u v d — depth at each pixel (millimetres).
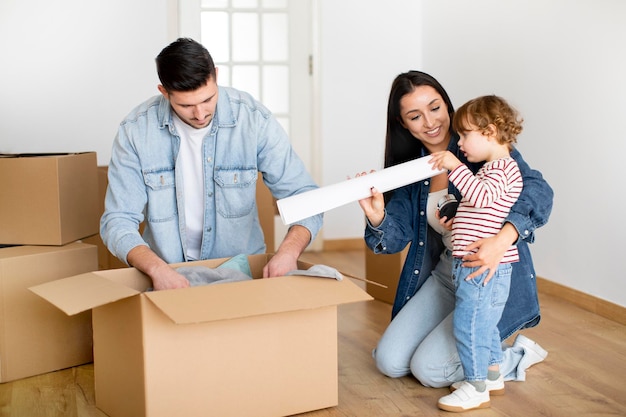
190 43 2094
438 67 4633
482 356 2170
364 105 4828
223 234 2445
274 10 4656
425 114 2295
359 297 1971
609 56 3102
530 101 3652
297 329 2076
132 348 1958
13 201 2654
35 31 4078
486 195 2068
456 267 2178
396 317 2494
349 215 4844
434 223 2408
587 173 3275
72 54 4152
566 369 2521
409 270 2504
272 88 4715
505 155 2160
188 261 2463
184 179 2410
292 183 2436
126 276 2197
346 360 2629
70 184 2689
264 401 2049
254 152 2416
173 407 1942
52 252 2553
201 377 1965
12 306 2482
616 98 3080
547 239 3576
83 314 2648
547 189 2201
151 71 4301
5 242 2678
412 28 4844
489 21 3996
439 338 2338
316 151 4758
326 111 4762
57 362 2594
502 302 2178
